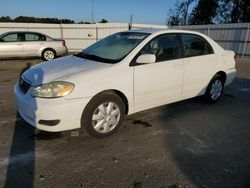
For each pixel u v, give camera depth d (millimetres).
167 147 3334
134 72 3639
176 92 4336
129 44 3930
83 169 2799
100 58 3863
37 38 12156
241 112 4816
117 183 2570
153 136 3650
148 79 3812
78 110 3195
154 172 2768
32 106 3127
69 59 4094
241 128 4035
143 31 4246
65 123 3164
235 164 2961
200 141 3539
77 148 3250
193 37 4574
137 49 3729
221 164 2953
